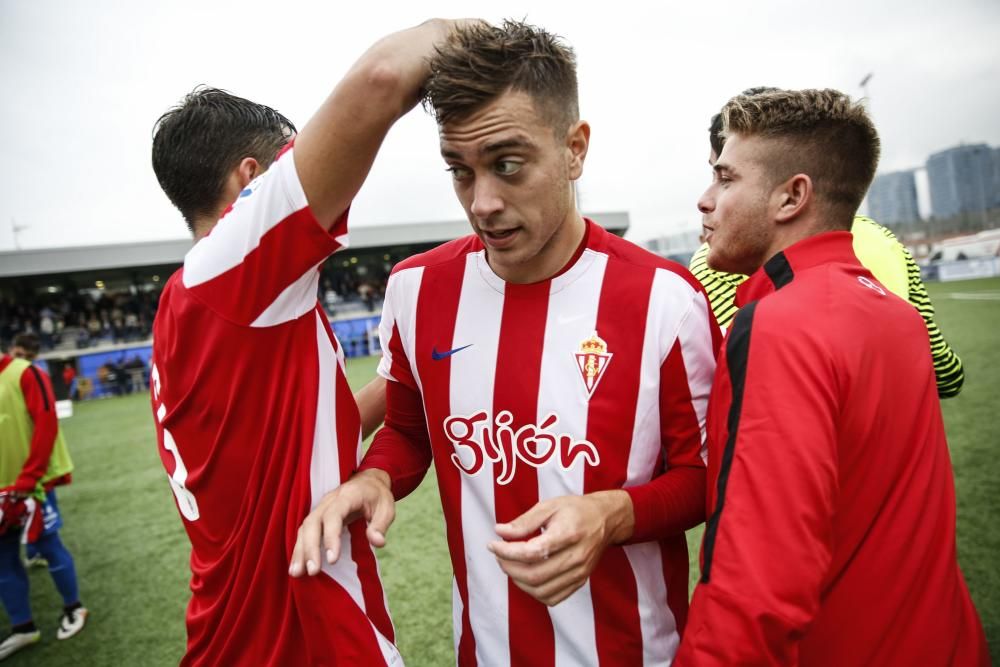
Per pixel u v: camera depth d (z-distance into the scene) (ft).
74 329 59.06
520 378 2.87
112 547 11.11
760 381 2.15
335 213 2.20
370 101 1.99
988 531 7.88
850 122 2.59
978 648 2.44
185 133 2.60
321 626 2.34
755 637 1.93
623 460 2.80
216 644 2.58
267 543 2.40
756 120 2.73
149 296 69.00
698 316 2.83
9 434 7.53
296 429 2.40
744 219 2.79
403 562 9.27
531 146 2.19
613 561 2.86
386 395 3.58
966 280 58.49
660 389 2.82
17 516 7.26
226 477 2.47
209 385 2.38
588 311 2.83
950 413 13.65
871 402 2.21
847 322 2.24
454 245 3.26
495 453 2.93
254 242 2.14
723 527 2.09
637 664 2.93
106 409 34.09
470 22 2.28
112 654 7.34
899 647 2.24
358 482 2.54
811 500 1.98
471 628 3.18
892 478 2.28
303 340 2.43
